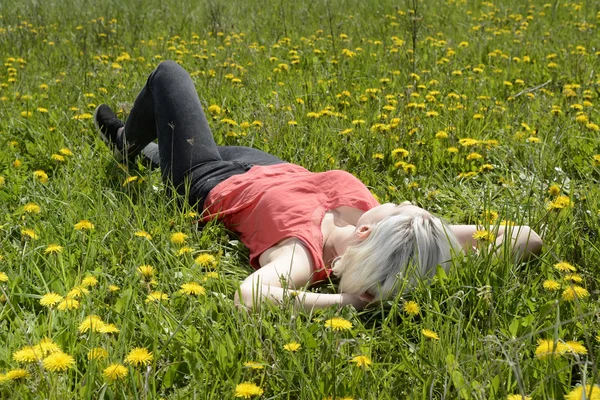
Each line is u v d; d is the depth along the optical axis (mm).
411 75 5195
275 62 6168
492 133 4277
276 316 2275
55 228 2793
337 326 2012
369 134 4102
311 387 1881
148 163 3719
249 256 2900
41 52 6648
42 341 1879
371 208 2740
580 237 2750
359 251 2406
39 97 4930
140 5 8961
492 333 2086
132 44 6812
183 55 6402
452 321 2268
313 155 3877
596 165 3590
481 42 6766
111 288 2254
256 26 8000
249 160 3277
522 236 2625
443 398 1803
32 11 8227
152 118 3531
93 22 7777
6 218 2949
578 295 2227
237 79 5086
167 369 1989
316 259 2576
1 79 5516
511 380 1889
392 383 1940
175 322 2176
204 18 8172
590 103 4383
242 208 2920
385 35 7434
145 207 3014
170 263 2602
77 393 1847
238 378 1896
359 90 5262
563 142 4023
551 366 1879
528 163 3691
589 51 6438
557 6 8781
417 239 2365
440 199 3465
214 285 2482
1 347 2002
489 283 2373
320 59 6320
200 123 3270
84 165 3605
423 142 3986
